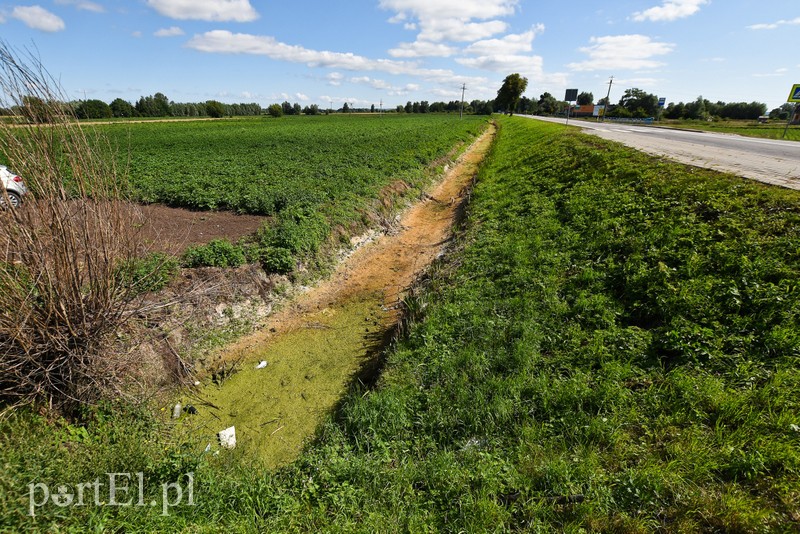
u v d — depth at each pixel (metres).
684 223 7.10
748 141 20.48
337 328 7.89
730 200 7.34
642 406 4.17
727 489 3.16
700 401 3.99
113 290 4.59
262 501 3.69
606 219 8.59
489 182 16.77
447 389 5.10
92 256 4.34
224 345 6.94
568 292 6.68
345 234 11.18
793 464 3.17
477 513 3.37
